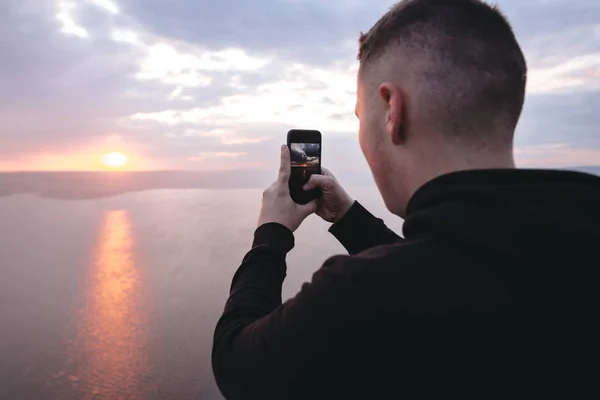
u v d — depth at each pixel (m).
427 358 0.41
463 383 0.41
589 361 0.39
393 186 0.63
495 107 0.53
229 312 0.65
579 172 0.51
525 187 0.46
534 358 0.39
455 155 0.54
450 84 0.53
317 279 0.49
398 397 0.43
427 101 0.54
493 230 0.42
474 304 0.41
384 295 0.43
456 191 0.47
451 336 0.41
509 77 0.53
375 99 0.62
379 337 0.42
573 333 0.39
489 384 0.40
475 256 0.43
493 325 0.40
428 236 0.47
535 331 0.39
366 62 0.64
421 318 0.41
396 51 0.57
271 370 0.48
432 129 0.54
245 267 0.73
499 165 0.54
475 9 0.54
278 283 0.71
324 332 0.44
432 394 0.42
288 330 0.47
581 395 0.38
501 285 0.41
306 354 0.45
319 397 0.46
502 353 0.40
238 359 0.55
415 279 0.43
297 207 0.86
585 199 0.44
